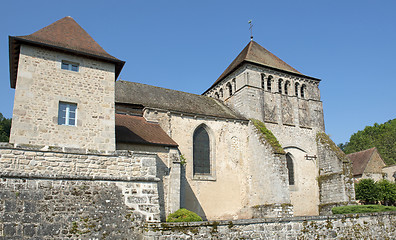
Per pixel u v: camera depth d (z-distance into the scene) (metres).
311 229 17.33
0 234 10.63
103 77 16.14
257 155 26.16
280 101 30.56
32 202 11.50
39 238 11.16
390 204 35.59
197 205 23.73
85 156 13.29
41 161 12.46
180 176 20.34
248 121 27.98
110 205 12.72
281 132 29.59
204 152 25.62
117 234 12.38
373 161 45.44
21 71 14.28
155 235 12.60
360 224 19.25
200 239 13.60
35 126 13.91
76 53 15.60
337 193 27.75
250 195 26.20
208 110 27.81
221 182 25.38
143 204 13.34
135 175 13.86
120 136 18.84
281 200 23.31
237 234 14.77
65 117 14.84
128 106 23.81
